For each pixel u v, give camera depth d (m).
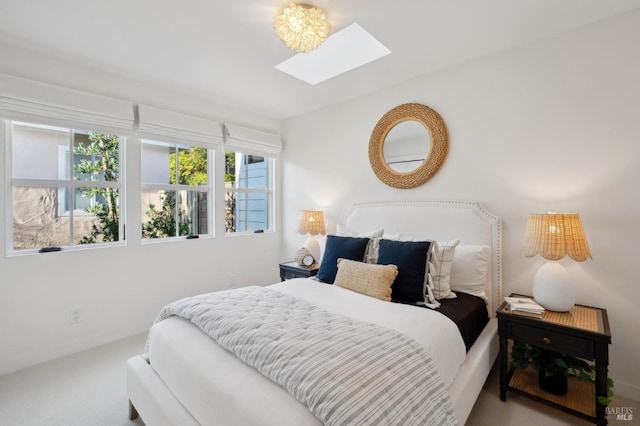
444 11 1.81
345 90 3.03
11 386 1.96
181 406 1.29
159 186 3.03
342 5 1.75
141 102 2.81
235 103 3.41
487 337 1.96
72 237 2.52
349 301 1.88
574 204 2.02
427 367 1.20
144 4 1.72
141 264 2.83
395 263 2.09
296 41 1.85
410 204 2.77
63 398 1.84
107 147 2.70
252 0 1.70
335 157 3.45
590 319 1.70
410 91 2.79
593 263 1.96
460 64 2.49
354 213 3.13
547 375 1.75
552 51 2.08
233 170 3.71
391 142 2.91
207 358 1.27
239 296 1.79
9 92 2.10
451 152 2.56
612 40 1.88
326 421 0.87
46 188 2.40
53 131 2.43
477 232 2.37
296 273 3.06
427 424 1.03
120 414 1.70
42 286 2.29
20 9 1.75
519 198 2.24
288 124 4.00
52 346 2.32
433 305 1.88
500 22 1.92
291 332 1.29
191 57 2.35
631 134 1.83
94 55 2.31
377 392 0.97
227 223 3.65
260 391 1.04
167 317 1.74
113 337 2.64
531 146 2.18
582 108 1.99
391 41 2.14
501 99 2.30
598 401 1.52
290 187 3.99
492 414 1.71
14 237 2.25
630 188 1.84
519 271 2.24
